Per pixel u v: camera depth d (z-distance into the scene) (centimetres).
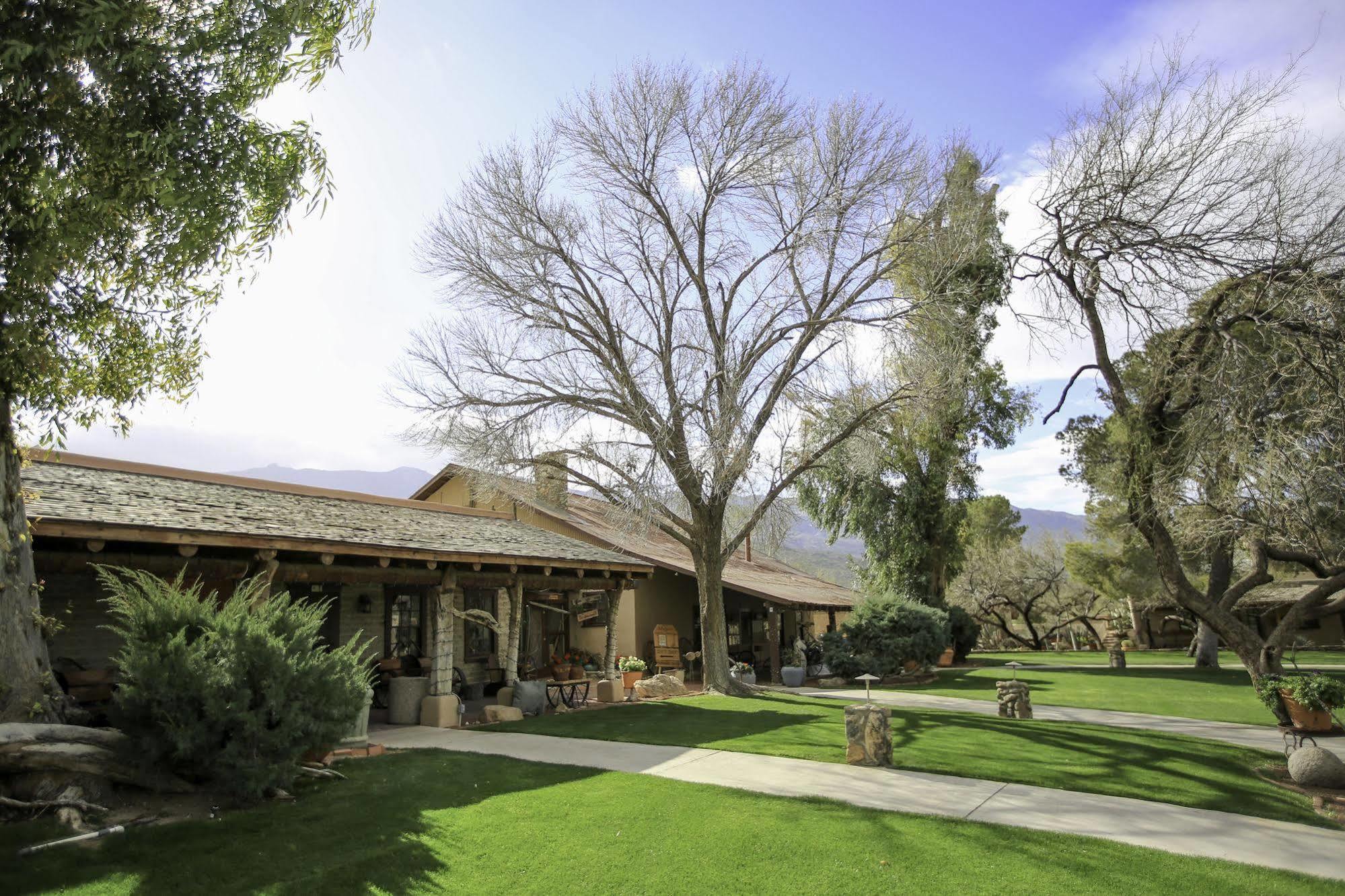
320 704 773
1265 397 1203
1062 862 608
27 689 706
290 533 1112
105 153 709
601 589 1841
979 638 4719
